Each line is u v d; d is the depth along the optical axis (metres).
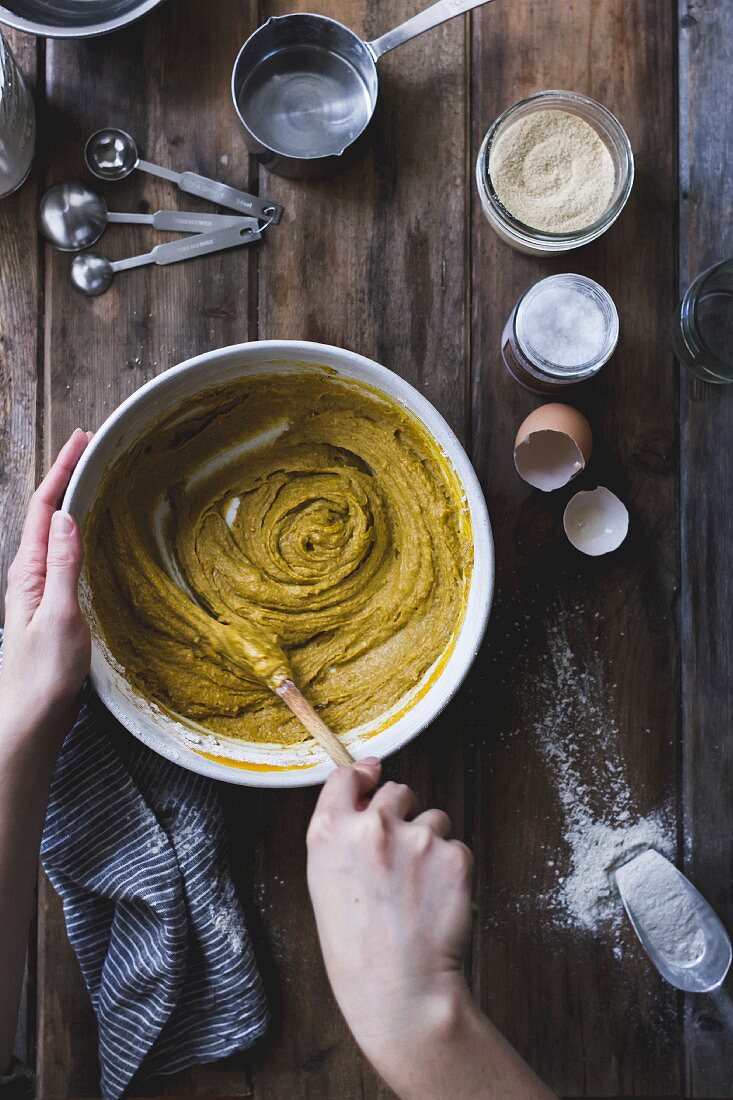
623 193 0.80
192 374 0.77
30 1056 0.83
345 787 0.66
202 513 0.85
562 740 0.85
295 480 0.85
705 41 0.86
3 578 0.83
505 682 0.85
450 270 0.85
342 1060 0.84
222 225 0.84
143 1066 0.83
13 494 0.84
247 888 0.84
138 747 0.83
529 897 0.85
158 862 0.80
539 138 0.83
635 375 0.85
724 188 0.86
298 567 0.84
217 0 0.84
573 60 0.85
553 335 0.81
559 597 0.85
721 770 0.86
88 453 0.74
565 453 0.83
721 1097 0.84
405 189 0.85
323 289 0.84
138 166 0.83
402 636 0.84
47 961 0.83
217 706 0.82
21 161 0.82
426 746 0.84
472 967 0.85
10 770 0.73
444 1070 0.63
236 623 0.83
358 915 0.64
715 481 0.86
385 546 0.85
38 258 0.84
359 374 0.77
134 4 0.83
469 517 0.78
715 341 0.85
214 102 0.84
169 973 0.80
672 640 0.86
